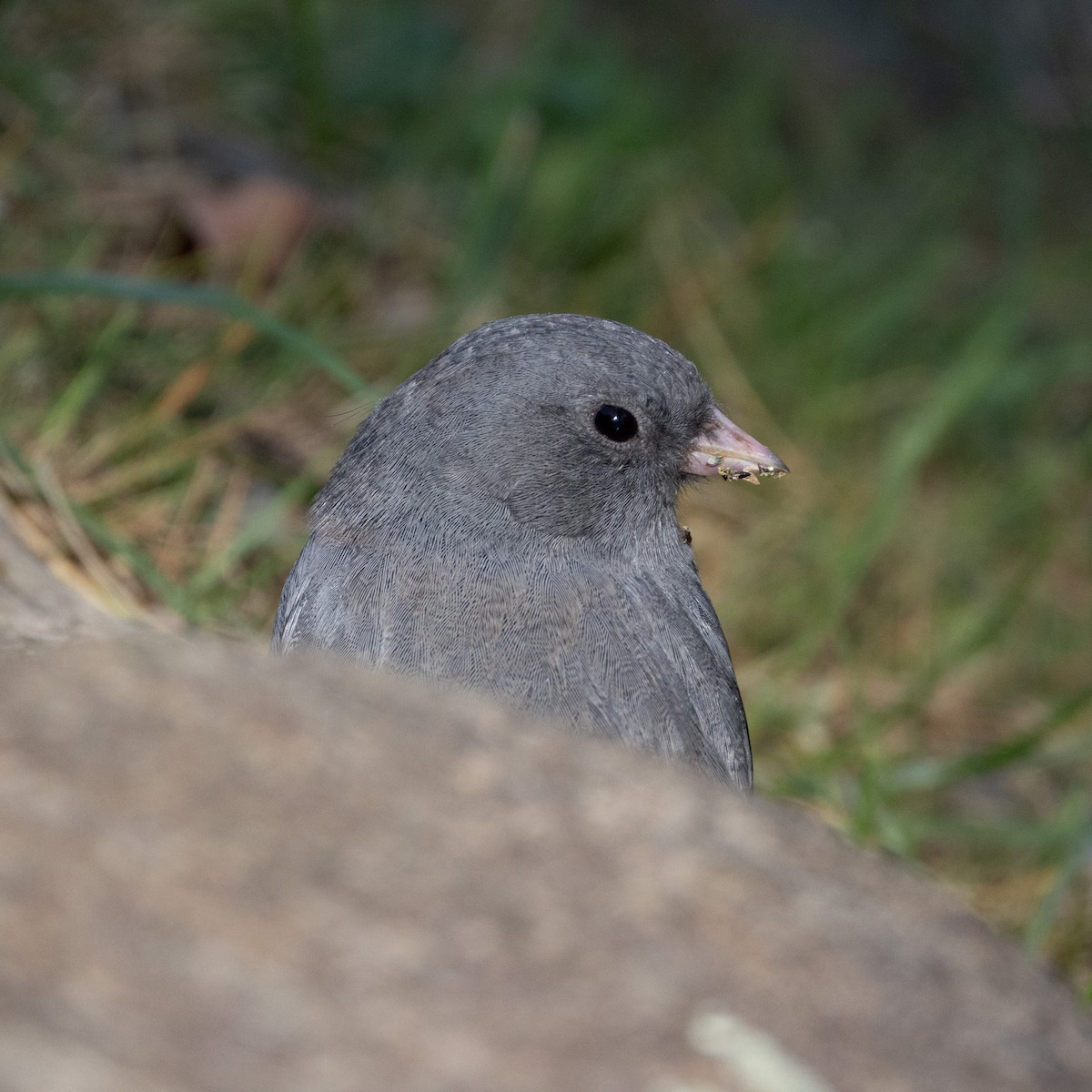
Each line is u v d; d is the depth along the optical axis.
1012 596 10.52
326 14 13.98
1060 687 11.06
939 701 10.47
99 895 3.26
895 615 11.08
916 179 16.55
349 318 10.99
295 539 8.95
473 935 3.36
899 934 3.63
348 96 13.33
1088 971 8.36
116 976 3.10
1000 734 10.41
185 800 3.51
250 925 3.27
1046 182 17.84
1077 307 15.05
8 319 9.44
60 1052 2.93
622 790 3.79
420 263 11.96
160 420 9.08
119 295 7.73
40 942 3.13
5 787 3.44
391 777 3.68
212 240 10.64
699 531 10.88
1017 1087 3.39
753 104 15.84
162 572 8.39
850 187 16.17
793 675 9.98
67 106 11.13
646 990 3.32
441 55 14.00
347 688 3.93
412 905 3.40
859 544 10.29
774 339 12.84
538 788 3.74
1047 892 8.71
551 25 12.42
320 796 3.59
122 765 3.56
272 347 10.25
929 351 13.84
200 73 12.18
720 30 17.75
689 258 13.07
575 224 12.78
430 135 13.23
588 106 13.98
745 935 3.51
